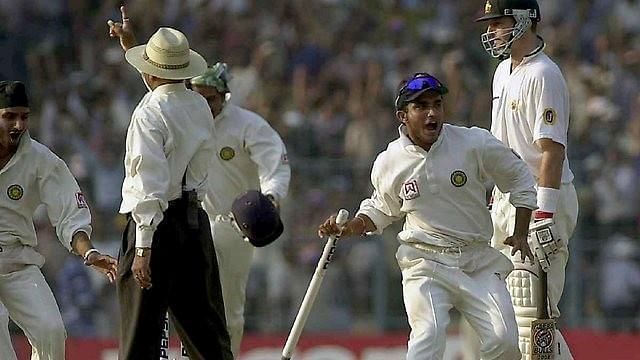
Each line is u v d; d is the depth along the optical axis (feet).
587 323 163.73
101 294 162.50
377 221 92.22
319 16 209.67
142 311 88.79
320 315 162.71
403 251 91.15
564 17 213.05
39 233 164.76
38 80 198.80
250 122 109.40
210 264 90.38
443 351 88.38
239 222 91.61
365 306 163.22
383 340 159.74
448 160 89.45
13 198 92.94
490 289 89.35
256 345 158.92
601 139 185.98
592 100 196.34
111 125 187.52
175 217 88.84
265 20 207.10
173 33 89.76
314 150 182.50
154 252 88.43
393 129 188.24
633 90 199.93
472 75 203.31
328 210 165.99
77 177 174.19
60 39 205.26
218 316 91.20
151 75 88.89
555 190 94.43
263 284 162.71
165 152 88.12
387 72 200.95
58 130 185.47
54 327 92.48
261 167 108.58
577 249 165.37
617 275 164.66
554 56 206.69
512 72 97.19
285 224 164.86
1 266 93.35
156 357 89.45
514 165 89.97
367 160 172.55
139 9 207.72
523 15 95.66
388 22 211.00
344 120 188.85
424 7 214.90
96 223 168.25
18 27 204.74
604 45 208.85
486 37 97.04
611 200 170.09
